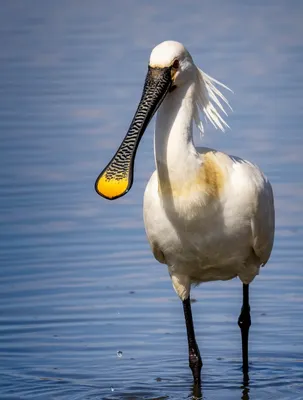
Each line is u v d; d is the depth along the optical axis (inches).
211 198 418.9
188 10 1627.7
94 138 878.4
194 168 414.3
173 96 414.9
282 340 508.7
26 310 546.9
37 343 507.5
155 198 432.1
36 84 1099.9
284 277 583.8
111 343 507.2
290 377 464.8
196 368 456.4
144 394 445.4
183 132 412.5
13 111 979.3
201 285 584.4
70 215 695.1
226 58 1191.6
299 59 1172.5
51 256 622.8
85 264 609.9
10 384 457.7
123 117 945.5
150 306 552.4
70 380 463.5
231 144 831.1
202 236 429.7
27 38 1389.0
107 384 457.7
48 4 1707.7
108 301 557.9
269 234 446.3
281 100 975.0
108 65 1184.2
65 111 971.9
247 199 426.0
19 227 671.8
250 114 927.0
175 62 410.6
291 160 785.6
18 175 783.1
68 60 1226.0
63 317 538.9
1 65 1216.2
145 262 614.2
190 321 461.4
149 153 815.1
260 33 1368.1
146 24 1487.5
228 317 538.3
